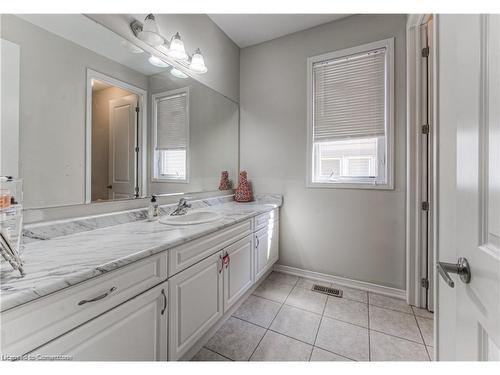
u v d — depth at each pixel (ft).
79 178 4.13
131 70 5.01
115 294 2.86
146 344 3.29
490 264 1.58
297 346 4.77
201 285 4.40
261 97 8.52
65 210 3.94
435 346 3.01
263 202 8.35
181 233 4.07
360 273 7.12
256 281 6.64
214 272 4.79
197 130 6.96
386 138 6.65
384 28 6.61
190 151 6.74
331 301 6.45
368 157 7.02
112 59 4.63
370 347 4.74
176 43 5.48
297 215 7.98
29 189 3.48
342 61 7.24
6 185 3.10
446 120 2.87
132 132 5.09
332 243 7.48
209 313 4.65
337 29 7.22
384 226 6.78
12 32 3.31
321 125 7.57
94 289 2.62
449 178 2.78
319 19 7.18
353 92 7.09
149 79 5.43
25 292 2.04
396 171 6.56
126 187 4.99
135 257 3.00
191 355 4.48
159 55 5.59
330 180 7.54
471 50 1.82
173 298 3.74
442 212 2.94
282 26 7.58
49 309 2.25
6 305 1.92
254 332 5.18
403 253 6.57
